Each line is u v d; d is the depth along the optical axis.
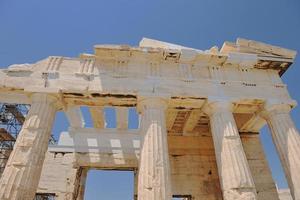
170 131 18.62
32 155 10.59
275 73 15.02
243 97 13.56
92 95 12.77
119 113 16.95
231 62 14.42
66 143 18.61
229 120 12.69
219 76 14.15
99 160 17.94
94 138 18.81
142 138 11.91
